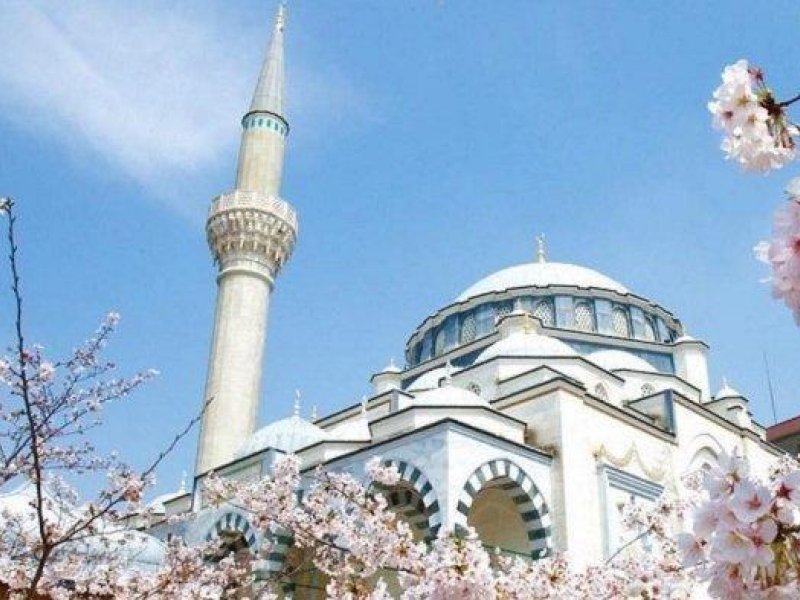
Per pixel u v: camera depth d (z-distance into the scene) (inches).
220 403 1870.1
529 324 1921.8
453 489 1181.1
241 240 2053.4
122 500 572.7
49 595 589.3
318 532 687.1
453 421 1224.2
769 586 184.9
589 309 2203.5
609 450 1419.8
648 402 1640.0
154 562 1178.0
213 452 1814.7
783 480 186.4
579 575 594.2
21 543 604.1
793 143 205.9
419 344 2359.7
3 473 533.3
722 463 192.5
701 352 2112.5
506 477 1267.2
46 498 645.9
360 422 1599.4
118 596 624.1
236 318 1975.9
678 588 538.0
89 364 534.6
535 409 1408.7
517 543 1357.0
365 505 633.6
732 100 206.8
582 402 1421.0
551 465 1338.6
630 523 743.1
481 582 421.7
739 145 207.5
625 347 2103.8
